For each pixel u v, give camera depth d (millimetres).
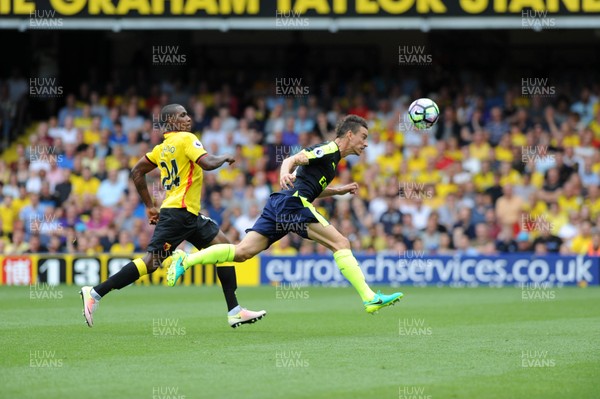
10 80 67375
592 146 62875
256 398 17906
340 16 57438
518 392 18766
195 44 70875
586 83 68250
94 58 69875
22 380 19750
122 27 57938
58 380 19750
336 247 27000
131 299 41750
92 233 56344
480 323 31406
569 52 69562
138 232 56344
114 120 65062
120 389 18766
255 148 63531
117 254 51750
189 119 28188
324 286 51562
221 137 63469
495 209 58000
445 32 69500
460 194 59375
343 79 70375
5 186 60500
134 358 22656
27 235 58312
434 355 23406
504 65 69500
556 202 58938
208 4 57750
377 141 63156
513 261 51781
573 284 51406
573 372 21078
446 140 63312
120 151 61969
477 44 69312
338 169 60562
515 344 25609
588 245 55312
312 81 69500
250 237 27375
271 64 71125
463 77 68312
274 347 24625
